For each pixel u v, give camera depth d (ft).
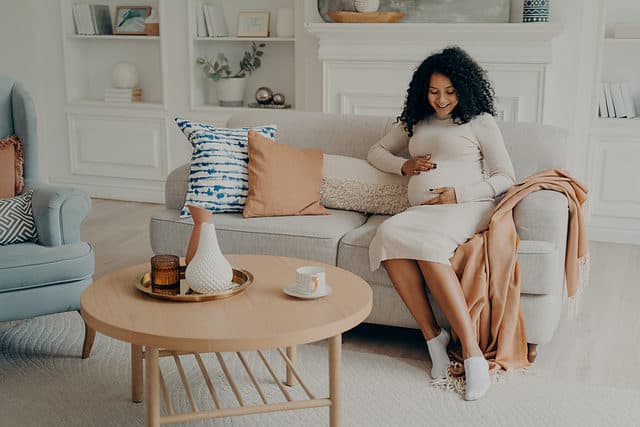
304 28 16.84
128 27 18.44
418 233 8.96
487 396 8.32
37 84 19.01
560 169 10.18
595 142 15.16
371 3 15.78
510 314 8.87
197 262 7.24
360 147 11.32
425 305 9.02
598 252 14.52
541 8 14.61
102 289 7.49
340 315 6.82
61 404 8.15
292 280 7.81
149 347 6.60
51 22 18.58
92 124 18.85
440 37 15.31
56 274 9.00
